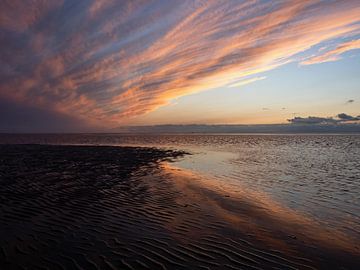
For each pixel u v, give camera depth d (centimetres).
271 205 1091
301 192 1323
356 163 2492
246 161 2702
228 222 866
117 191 1266
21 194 1177
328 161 2661
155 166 2250
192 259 602
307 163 2506
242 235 757
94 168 2058
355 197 1227
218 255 625
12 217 866
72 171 1888
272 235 766
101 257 601
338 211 1018
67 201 1074
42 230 759
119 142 7619
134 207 1003
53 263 568
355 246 707
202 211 976
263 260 609
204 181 1591
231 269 561
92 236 722
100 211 948
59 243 672
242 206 1064
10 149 4094
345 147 4900
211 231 780
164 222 846
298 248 683
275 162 2603
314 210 1027
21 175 1686
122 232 755
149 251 637
